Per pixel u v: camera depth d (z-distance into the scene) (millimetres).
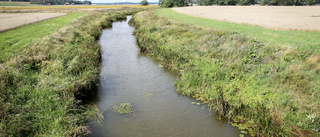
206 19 32500
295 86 7441
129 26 30516
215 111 7352
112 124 6512
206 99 8305
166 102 8125
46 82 7523
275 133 5586
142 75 11188
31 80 7859
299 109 6387
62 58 10656
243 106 6934
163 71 11898
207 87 8758
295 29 21141
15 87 7035
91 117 6793
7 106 5613
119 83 9984
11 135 4785
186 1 94562
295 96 6984
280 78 8023
